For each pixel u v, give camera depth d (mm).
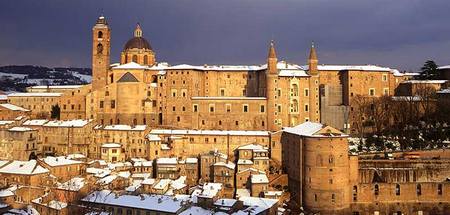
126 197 148375
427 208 176250
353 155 177125
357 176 177000
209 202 144250
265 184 173625
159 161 194750
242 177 185000
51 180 173250
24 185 168375
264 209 145250
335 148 170250
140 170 199125
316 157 171125
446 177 185125
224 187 185125
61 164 185125
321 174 170500
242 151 199375
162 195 152375
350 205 174875
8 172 173375
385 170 182875
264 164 194125
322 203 170125
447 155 197375
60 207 141125
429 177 184500
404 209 175875
